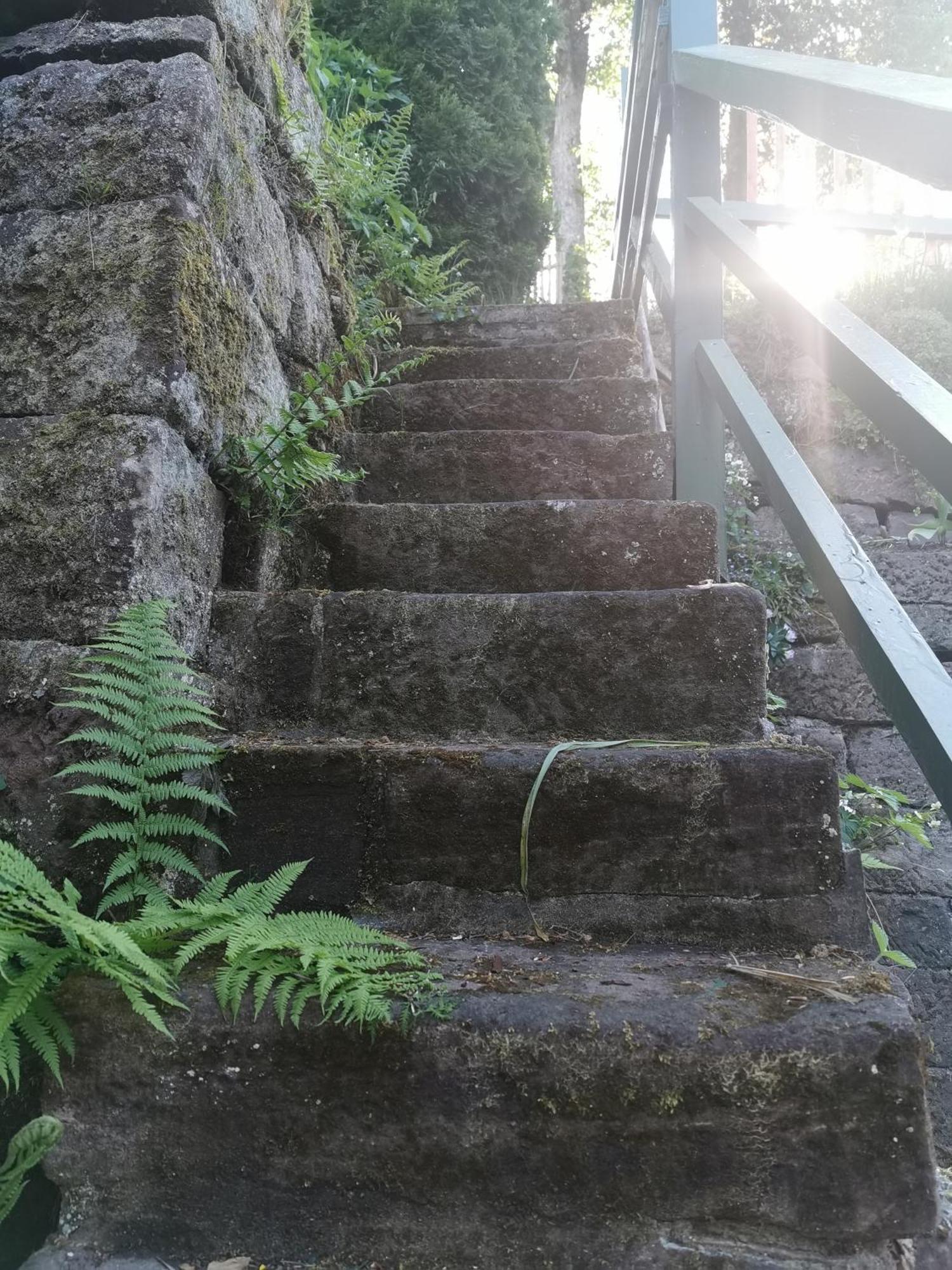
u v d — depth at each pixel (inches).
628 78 175.9
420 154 212.4
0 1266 48.8
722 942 59.5
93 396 68.8
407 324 159.5
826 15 286.5
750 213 179.3
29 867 47.2
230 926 49.6
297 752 64.3
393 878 62.6
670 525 90.2
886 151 44.7
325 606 75.5
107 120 76.0
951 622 143.3
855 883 60.0
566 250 360.2
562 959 55.6
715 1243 44.3
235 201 85.2
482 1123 45.6
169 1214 46.5
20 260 72.7
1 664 61.9
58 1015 46.7
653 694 73.2
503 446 116.0
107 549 64.1
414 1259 45.4
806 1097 44.3
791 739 75.2
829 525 65.1
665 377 183.8
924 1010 118.3
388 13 216.8
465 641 74.8
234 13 89.4
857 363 54.4
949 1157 104.3
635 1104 44.8
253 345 88.6
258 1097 46.7
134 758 58.7
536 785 60.9
